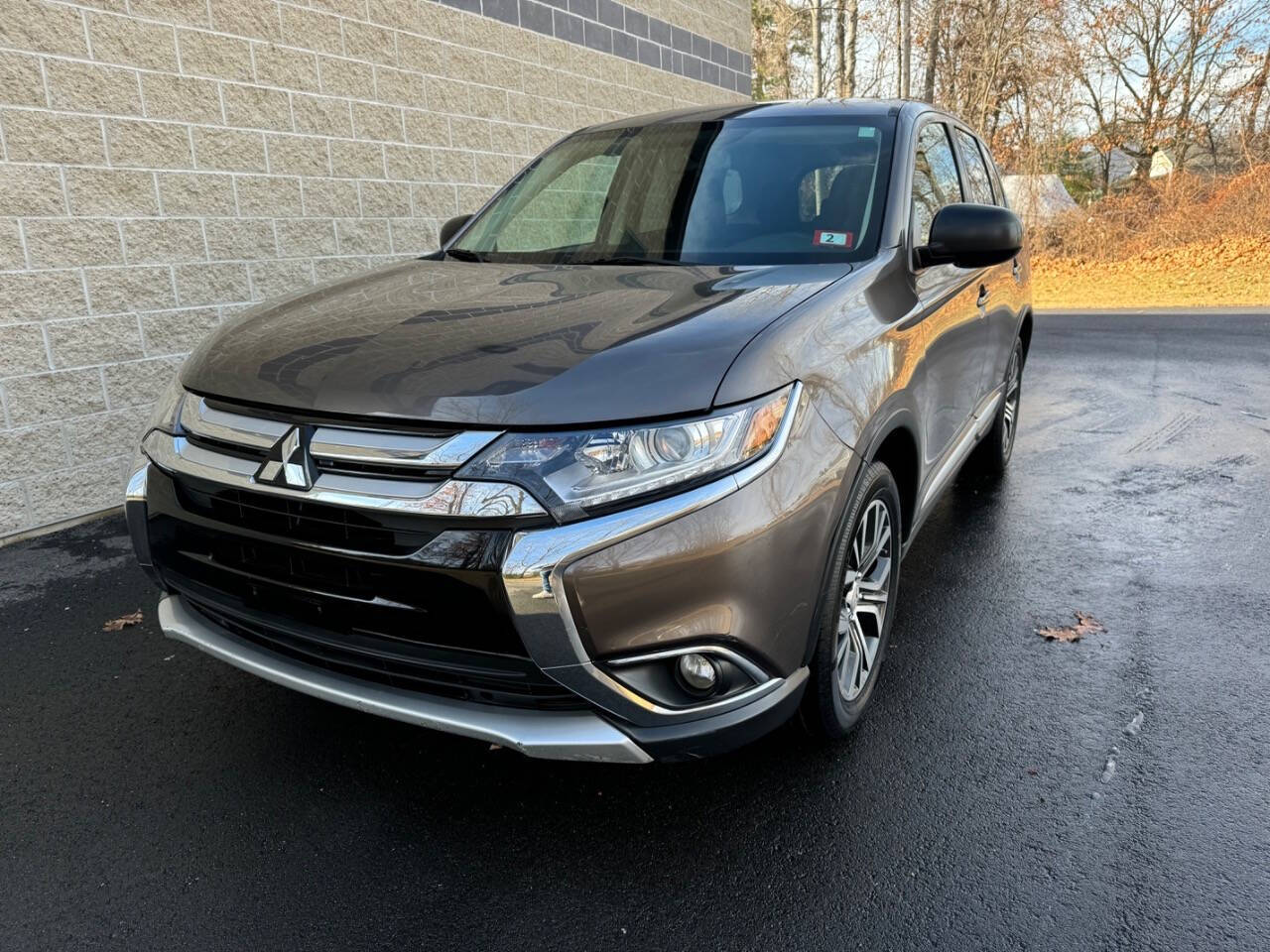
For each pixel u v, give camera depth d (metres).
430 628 2.02
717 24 10.20
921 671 3.17
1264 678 3.10
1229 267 16.34
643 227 3.29
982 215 2.99
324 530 2.09
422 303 2.62
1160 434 6.39
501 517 1.93
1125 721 2.86
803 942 2.02
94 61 4.43
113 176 4.56
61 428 4.48
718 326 2.24
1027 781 2.56
